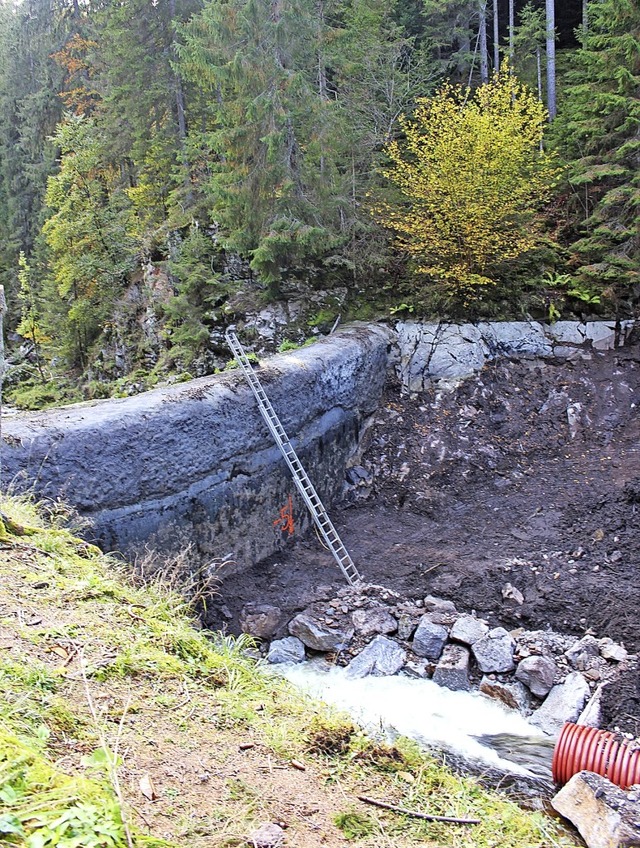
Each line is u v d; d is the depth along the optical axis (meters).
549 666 7.70
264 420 10.42
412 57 21.14
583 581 8.99
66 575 4.50
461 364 14.26
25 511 6.02
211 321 15.55
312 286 15.73
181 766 2.80
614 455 12.09
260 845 2.37
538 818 3.23
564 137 16.25
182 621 4.65
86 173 20.73
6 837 1.83
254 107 13.52
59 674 3.23
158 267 17.88
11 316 28.92
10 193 31.30
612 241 14.38
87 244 20.47
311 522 11.57
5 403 20.23
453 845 2.70
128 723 3.02
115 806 2.17
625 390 13.30
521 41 21.70
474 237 13.89
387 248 15.82
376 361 13.81
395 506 12.34
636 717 6.98
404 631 8.73
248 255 15.16
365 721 5.88
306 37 14.46
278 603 9.33
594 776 3.69
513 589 9.12
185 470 9.00
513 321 14.50
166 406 8.90
